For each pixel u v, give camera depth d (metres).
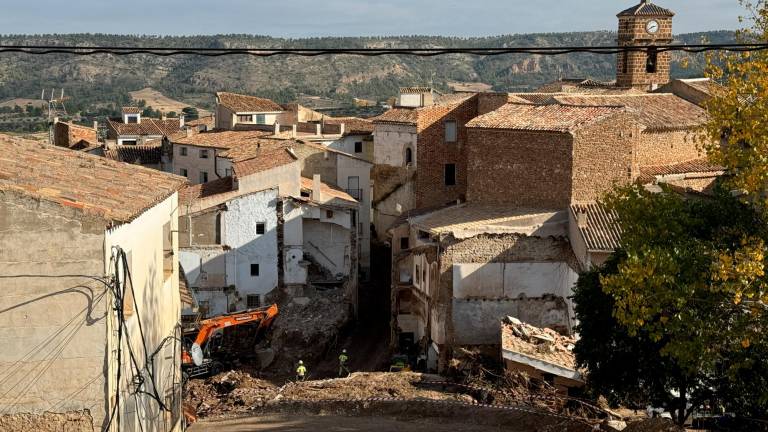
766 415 25.45
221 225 56.22
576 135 43.75
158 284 24.09
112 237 18.89
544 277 44.19
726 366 24.78
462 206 48.25
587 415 30.47
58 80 180.38
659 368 26.97
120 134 103.25
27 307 18.05
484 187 47.53
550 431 28.33
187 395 41.56
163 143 87.75
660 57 75.81
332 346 52.94
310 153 67.62
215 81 183.62
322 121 86.50
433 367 45.16
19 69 183.50
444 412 32.16
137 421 21.27
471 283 43.72
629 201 26.34
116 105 163.62
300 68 190.75
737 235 25.73
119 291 18.75
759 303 22.48
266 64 192.00
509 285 43.97
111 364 18.64
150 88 182.12
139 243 21.56
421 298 47.38
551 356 37.72
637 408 32.62
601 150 44.25
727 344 23.56
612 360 28.48
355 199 65.06
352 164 68.12
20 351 18.12
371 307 60.78
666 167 50.56
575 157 43.91
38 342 18.14
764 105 24.00
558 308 44.31
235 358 50.59
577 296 30.09
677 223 25.55
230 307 56.44
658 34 74.88
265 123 94.12
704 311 23.22
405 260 49.81
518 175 46.12
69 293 18.11
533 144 45.41
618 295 23.59
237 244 56.38
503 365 38.94
